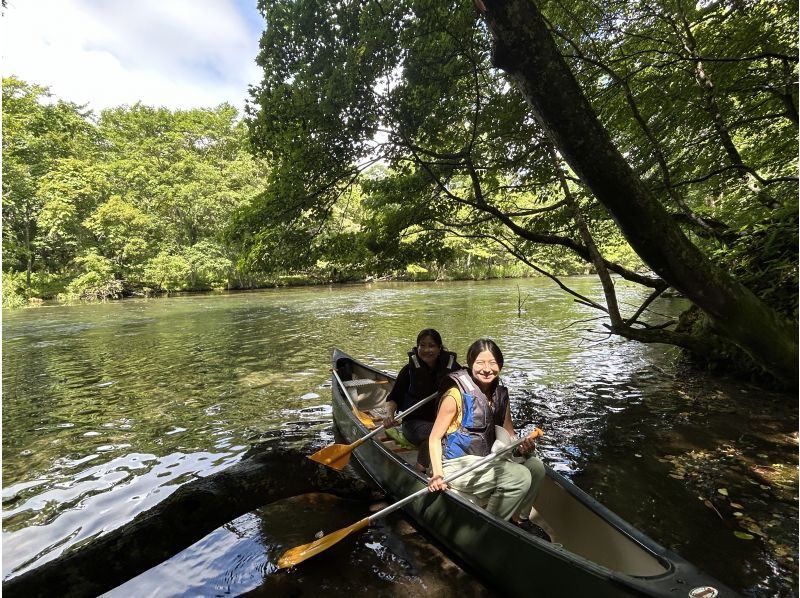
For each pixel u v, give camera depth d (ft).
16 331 44.11
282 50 12.47
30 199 85.15
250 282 107.14
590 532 7.93
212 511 8.66
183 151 104.88
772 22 15.11
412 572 8.37
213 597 7.89
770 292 15.97
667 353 24.61
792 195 20.30
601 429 14.62
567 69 6.14
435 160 15.85
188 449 14.42
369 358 27.09
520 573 7.26
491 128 14.88
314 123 12.75
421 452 10.77
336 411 15.44
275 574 8.43
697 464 11.93
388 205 19.60
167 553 8.06
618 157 6.38
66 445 15.06
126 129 107.96
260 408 18.17
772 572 7.85
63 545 9.70
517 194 20.94
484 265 119.44
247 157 106.22
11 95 82.94
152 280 91.66
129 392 21.40
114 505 11.25
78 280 82.89
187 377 23.93
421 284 101.09
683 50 14.84
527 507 8.69
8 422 17.51
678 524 9.39
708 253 20.12
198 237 105.50
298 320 46.11
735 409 15.57
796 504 9.89
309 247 17.63
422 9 10.79
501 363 9.14
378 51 11.32
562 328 34.96
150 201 98.68
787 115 16.24
